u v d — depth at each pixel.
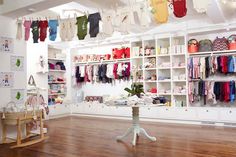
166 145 4.37
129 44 8.29
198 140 4.68
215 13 5.68
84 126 6.55
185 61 6.81
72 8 6.85
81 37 4.83
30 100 5.90
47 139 5.06
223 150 3.97
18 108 5.00
